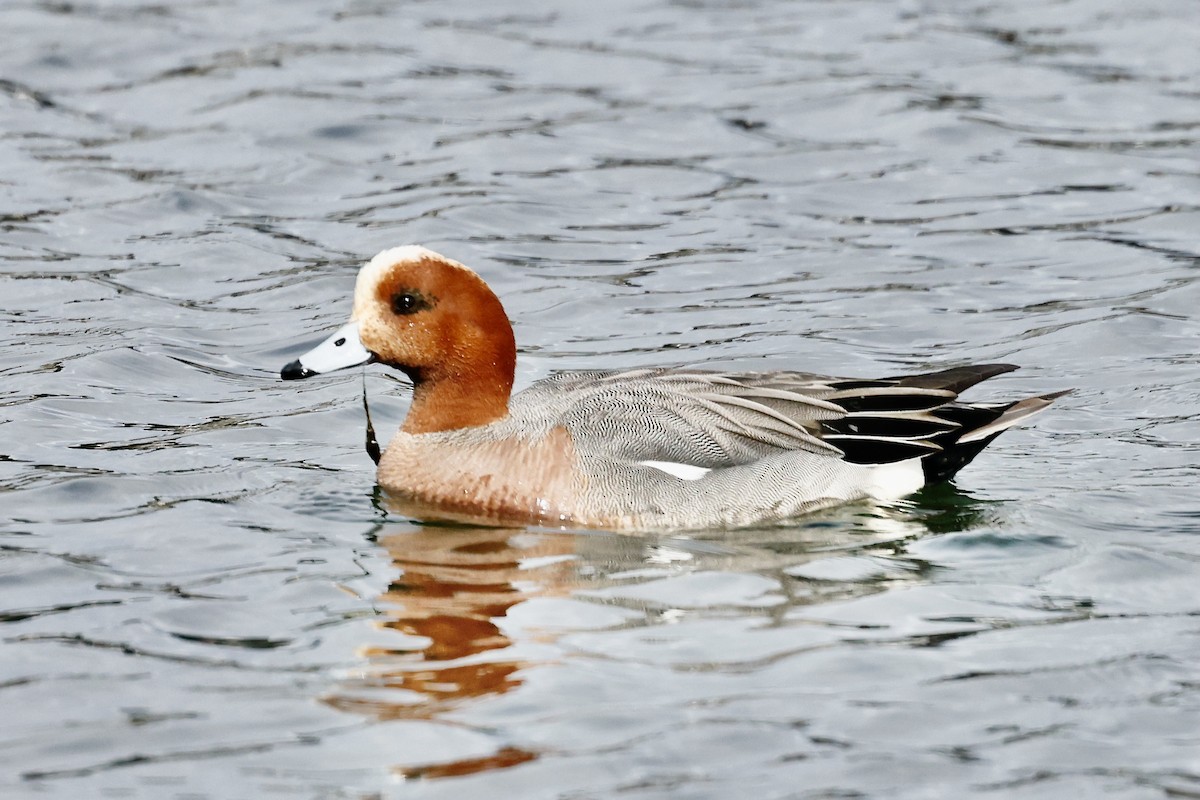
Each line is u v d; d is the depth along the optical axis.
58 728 9.71
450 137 22.98
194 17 27.39
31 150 22.36
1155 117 23.36
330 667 10.42
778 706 9.92
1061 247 19.78
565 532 13.05
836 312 18.19
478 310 13.62
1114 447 14.71
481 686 10.18
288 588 11.63
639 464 13.25
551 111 23.88
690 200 21.27
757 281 19.05
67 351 16.86
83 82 24.70
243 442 14.91
